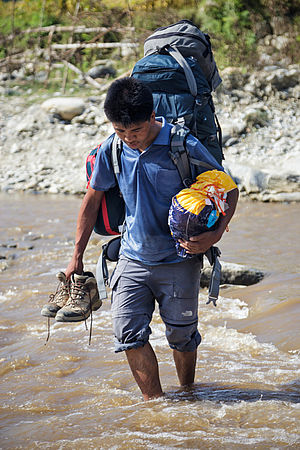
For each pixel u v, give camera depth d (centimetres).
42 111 3422
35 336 1101
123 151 726
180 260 745
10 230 1970
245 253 1575
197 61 838
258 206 2280
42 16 4169
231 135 3009
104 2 4222
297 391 824
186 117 775
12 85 3934
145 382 776
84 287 780
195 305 776
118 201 774
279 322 1091
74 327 1147
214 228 711
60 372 934
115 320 759
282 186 2444
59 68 4069
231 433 693
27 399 841
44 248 1753
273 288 1271
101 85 3791
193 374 845
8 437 716
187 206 695
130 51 4047
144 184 722
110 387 871
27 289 1383
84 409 793
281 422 716
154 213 731
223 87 3388
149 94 676
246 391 827
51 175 2861
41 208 2336
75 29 3944
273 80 3450
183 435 692
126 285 758
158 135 712
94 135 3222
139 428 717
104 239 1831
